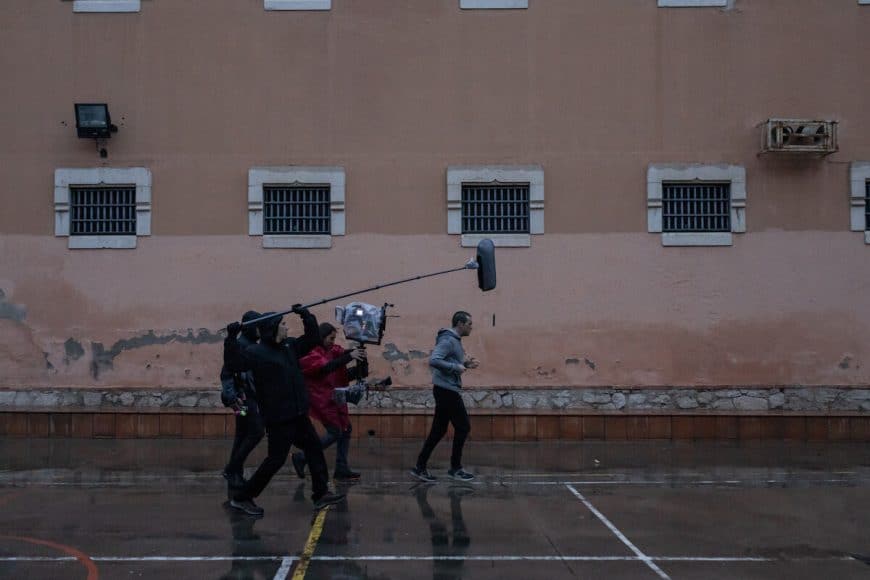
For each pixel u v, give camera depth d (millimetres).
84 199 14312
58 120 14281
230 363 8320
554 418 13266
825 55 14359
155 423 13336
